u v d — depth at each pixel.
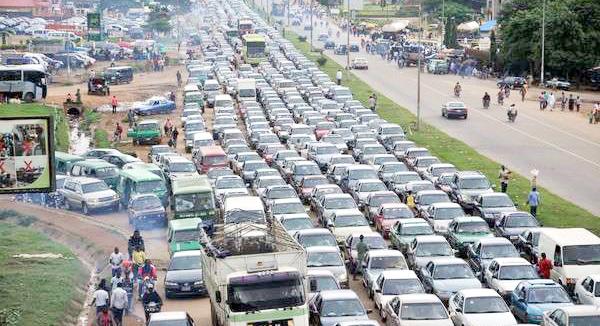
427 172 77.50
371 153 86.69
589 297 44.31
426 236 53.22
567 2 149.88
